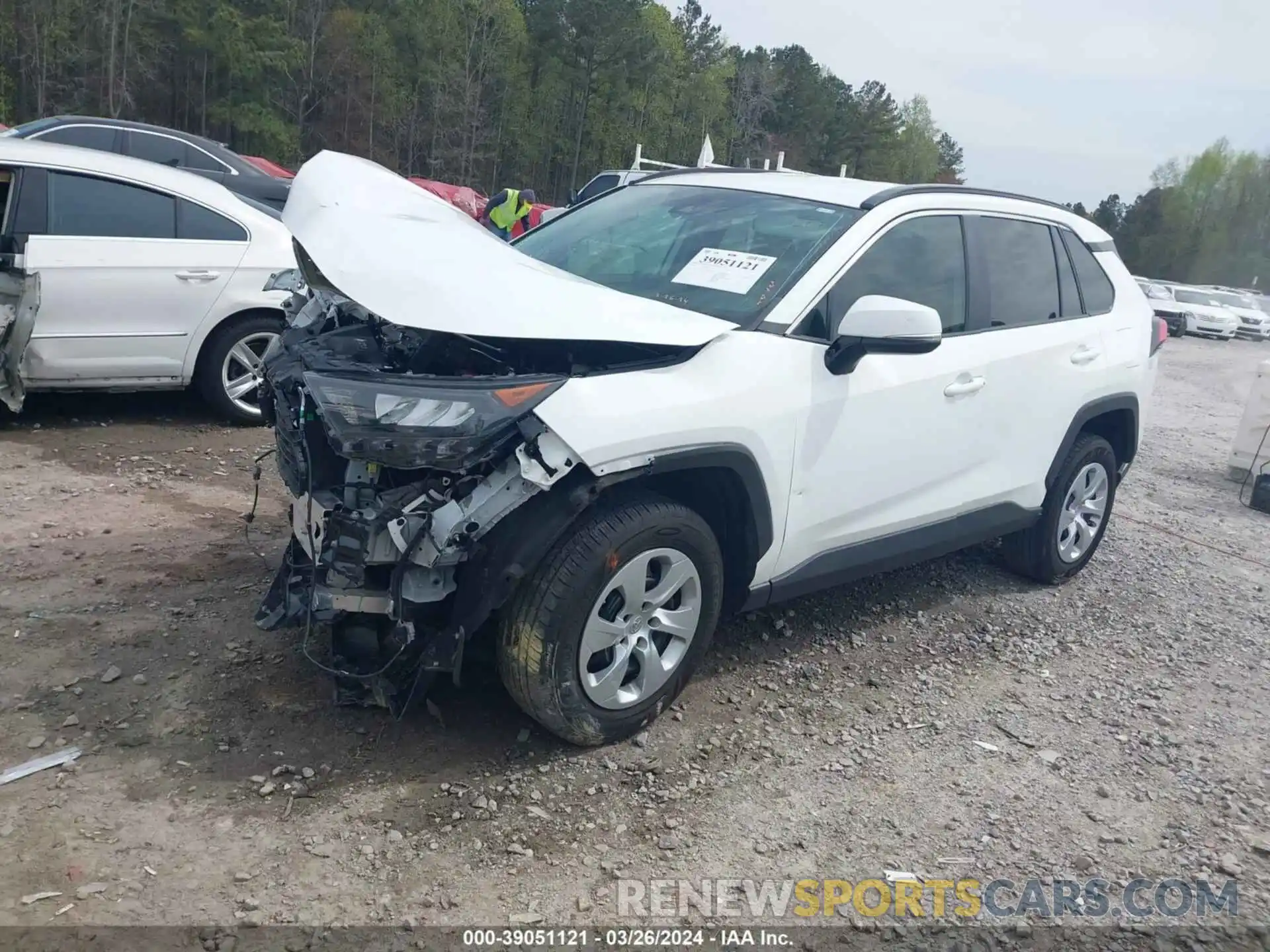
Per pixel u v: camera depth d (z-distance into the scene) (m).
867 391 3.73
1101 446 5.21
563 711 3.15
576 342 3.09
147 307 6.32
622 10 66.56
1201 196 90.56
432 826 2.90
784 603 4.70
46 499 5.13
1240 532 7.14
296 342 3.62
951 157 118.94
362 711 3.39
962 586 5.24
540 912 2.64
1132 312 5.32
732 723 3.63
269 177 12.28
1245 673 4.59
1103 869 3.06
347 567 2.89
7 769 2.97
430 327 2.82
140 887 2.56
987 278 4.43
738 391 3.29
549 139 68.12
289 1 57.34
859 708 3.85
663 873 2.83
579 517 3.09
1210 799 3.49
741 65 88.19
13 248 6.08
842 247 3.79
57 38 49.75
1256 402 8.71
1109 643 4.75
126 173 6.38
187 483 5.61
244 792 2.96
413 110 61.66
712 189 4.45
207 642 3.74
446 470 2.80
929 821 3.20
